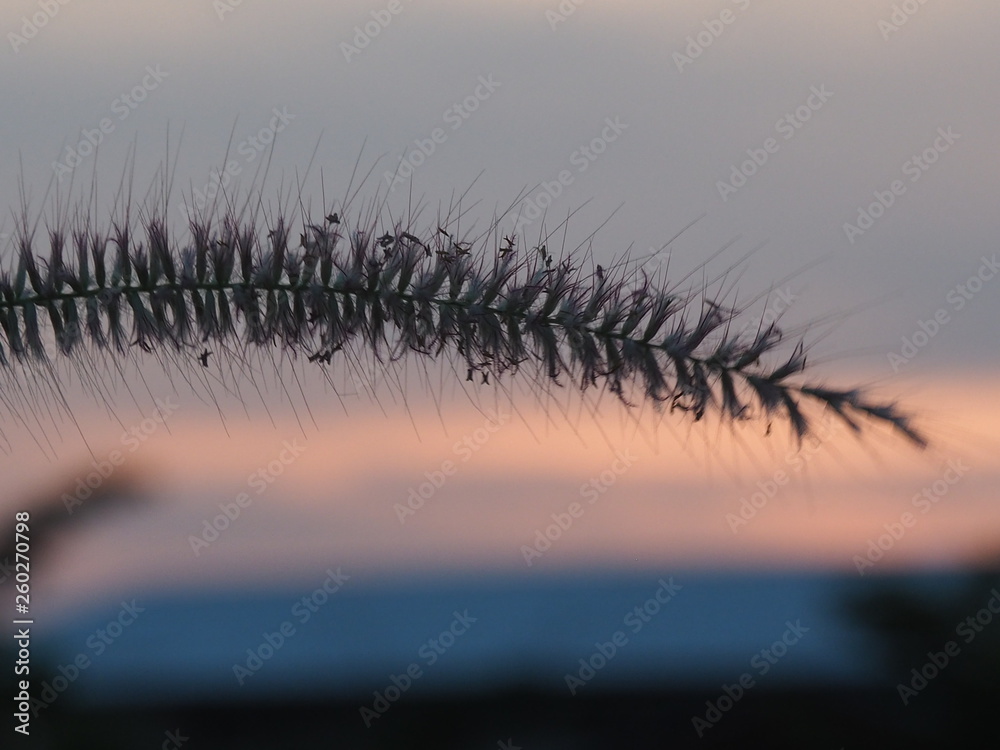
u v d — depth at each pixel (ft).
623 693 29.25
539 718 29.07
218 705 27.89
